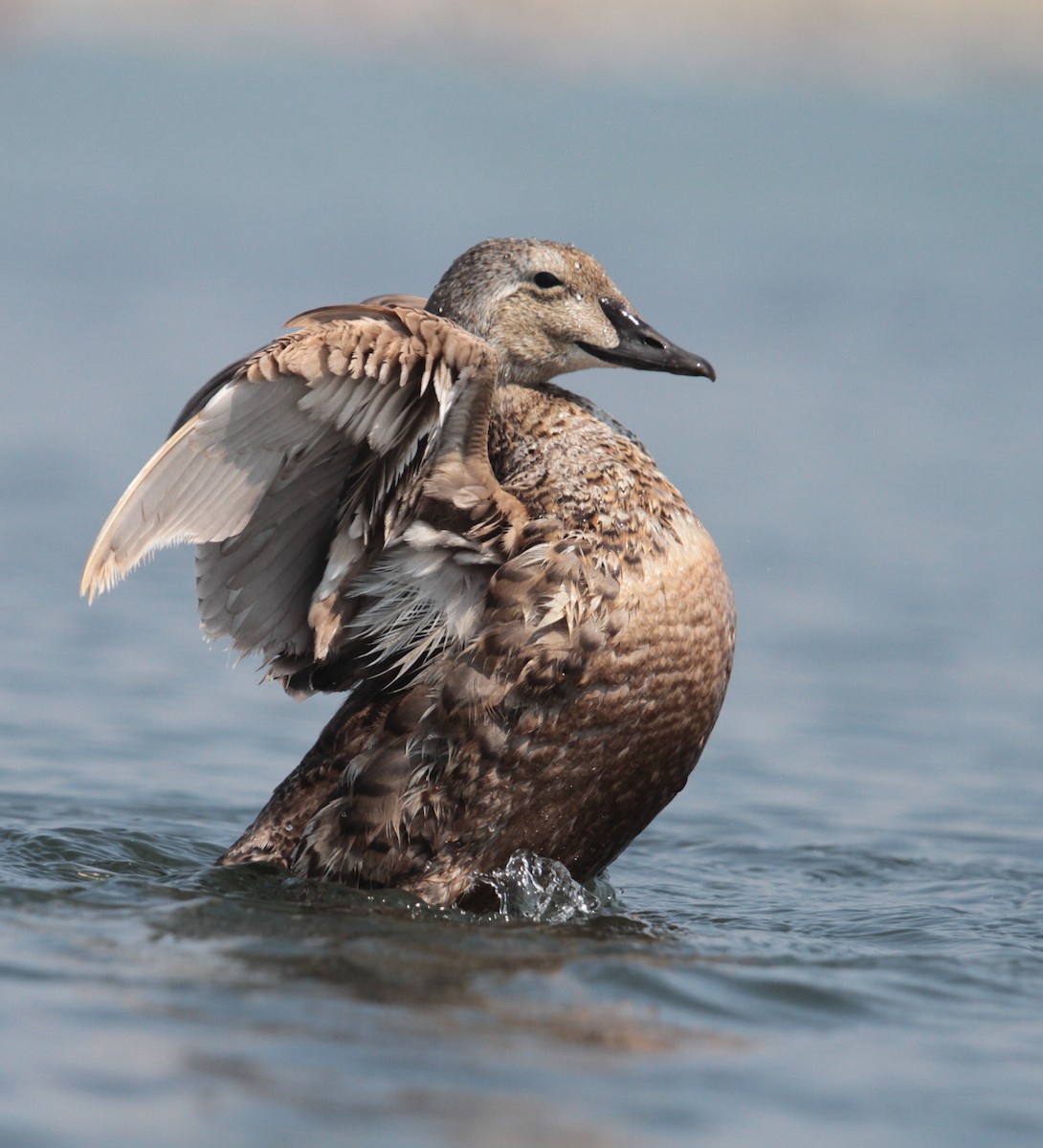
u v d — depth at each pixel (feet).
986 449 81.97
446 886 27.50
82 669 45.80
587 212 155.33
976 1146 18.35
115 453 72.95
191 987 21.77
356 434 26.05
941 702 46.73
